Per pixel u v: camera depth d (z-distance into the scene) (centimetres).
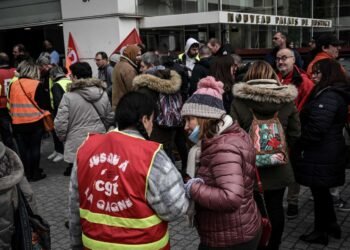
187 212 216
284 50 420
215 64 498
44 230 245
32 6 1266
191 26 1057
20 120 600
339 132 360
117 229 195
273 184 308
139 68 596
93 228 200
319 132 343
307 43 1260
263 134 303
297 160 365
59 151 735
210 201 212
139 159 193
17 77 612
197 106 231
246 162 225
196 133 233
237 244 229
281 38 539
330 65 354
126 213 193
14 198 220
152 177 193
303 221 436
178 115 528
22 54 781
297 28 1343
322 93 348
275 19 1209
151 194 194
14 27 1326
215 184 218
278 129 307
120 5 1084
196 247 392
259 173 308
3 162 216
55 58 1062
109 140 203
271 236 317
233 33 1052
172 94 531
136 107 206
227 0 1094
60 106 473
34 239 243
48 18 1243
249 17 1089
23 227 227
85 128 476
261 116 310
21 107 599
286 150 311
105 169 197
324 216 379
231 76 495
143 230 194
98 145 204
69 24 1181
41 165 711
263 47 1177
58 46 1268
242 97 307
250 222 231
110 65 789
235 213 227
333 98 344
